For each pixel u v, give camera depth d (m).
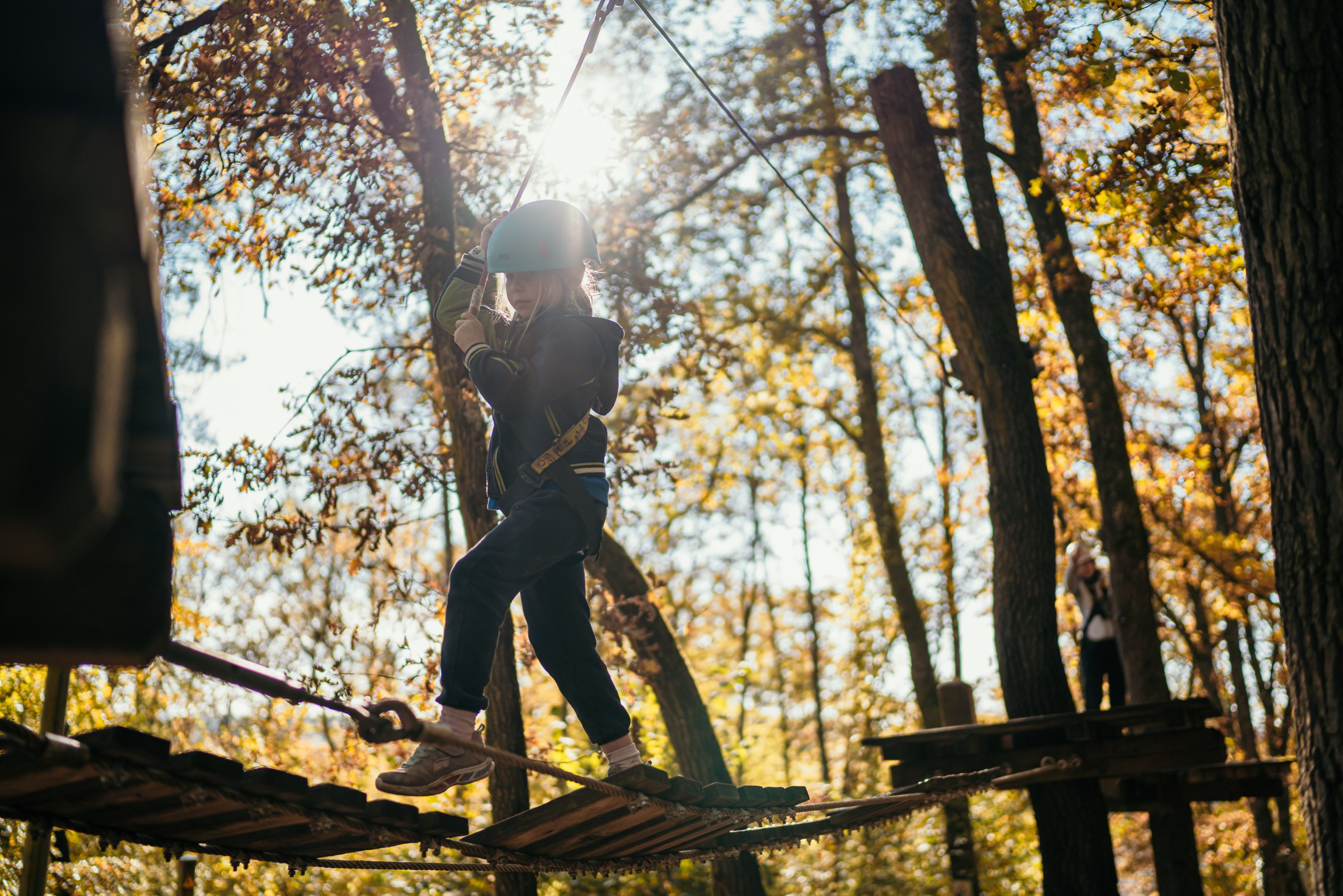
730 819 3.51
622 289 9.64
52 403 0.91
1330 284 3.89
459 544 19.20
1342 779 3.71
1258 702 21.62
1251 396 18.53
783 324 17.02
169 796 2.56
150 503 1.35
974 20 10.61
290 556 8.60
